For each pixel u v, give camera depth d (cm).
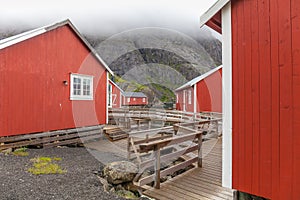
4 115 586
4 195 329
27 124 639
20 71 622
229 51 293
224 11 299
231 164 288
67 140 746
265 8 256
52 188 369
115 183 402
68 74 766
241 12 279
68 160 557
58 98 731
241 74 279
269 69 252
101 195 356
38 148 678
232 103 288
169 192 353
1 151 579
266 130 253
